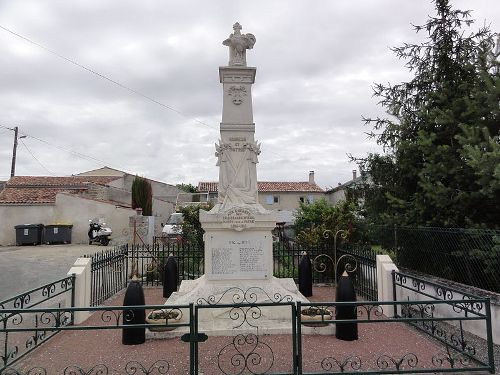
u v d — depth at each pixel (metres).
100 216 24.38
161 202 33.03
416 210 8.86
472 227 7.70
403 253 9.67
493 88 7.14
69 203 24.44
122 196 30.28
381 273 8.21
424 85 10.17
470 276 7.40
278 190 36.22
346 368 5.05
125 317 6.07
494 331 6.21
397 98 10.57
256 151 7.92
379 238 10.47
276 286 7.28
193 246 11.77
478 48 8.48
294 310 4.67
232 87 8.05
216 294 6.99
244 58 8.18
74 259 16.23
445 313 7.47
